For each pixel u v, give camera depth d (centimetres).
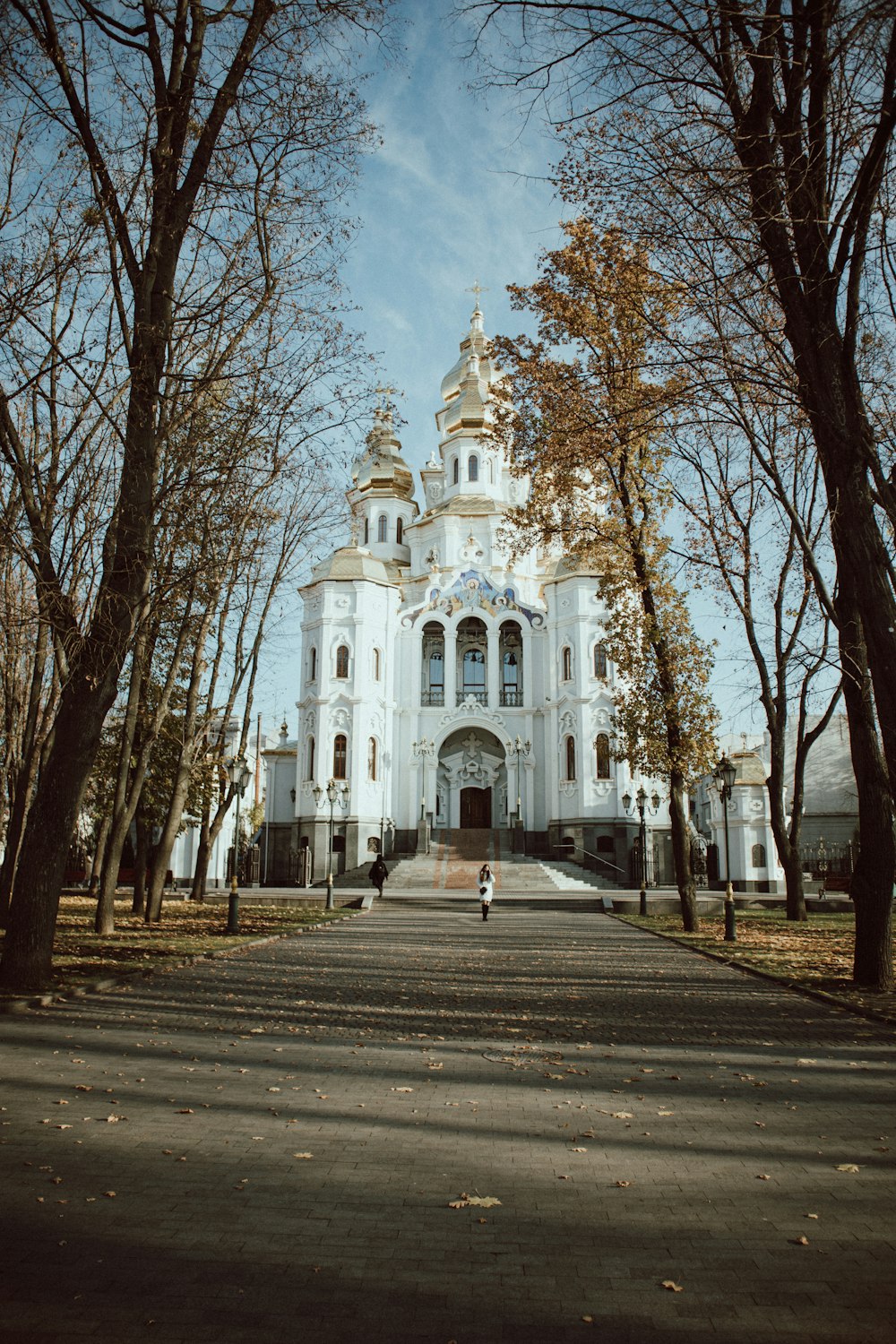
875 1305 455
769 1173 634
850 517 1296
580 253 2259
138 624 1622
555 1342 417
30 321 1434
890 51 1037
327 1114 758
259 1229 530
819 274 1264
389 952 2041
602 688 5344
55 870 1381
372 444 1814
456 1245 515
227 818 5650
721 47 1150
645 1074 907
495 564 5947
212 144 1452
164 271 1466
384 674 5709
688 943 2259
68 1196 573
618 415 1566
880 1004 1316
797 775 3028
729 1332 429
